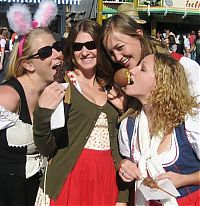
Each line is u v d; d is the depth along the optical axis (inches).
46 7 117.3
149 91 100.8
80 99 114.8
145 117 103.3
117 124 118.0
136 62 116.0
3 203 110.1
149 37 119.5
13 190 110.0
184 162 98.1
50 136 106.7
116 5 682.2
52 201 111.7
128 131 108.0
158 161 98.4
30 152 110.8
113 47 114.6
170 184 95.4
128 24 113.6
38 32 111.1
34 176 114.2
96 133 115.1
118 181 116.8
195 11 804.0
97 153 114.6
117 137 117.6
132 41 114.0
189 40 732.7
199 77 117.9
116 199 117.2
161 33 852.6
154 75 99.8
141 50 115.9
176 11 797.2
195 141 96.7
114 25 113.6
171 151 98.1
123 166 103.8
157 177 97.3
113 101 117.3
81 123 114.3
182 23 860.0
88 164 113.6
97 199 113.3
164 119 98.9
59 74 114.0
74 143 114.0
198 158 98.7
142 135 101.7
